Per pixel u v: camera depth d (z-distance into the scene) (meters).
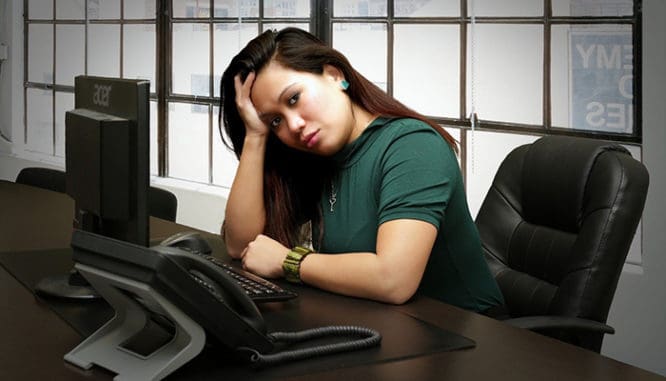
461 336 1.23
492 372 1.08
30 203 2.62
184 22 4.04
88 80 1.43
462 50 2.87
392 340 1.21
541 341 1.22
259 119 1.77
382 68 3.14
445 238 1.62
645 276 2.45
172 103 4.15
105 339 1.14
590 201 1.77
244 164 1.81
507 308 1.96
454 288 1.68
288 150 1.78
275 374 1.06
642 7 2.39
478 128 2.85
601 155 1.80
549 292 1.87
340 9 3.27
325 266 1.52
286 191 1.80
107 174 1.28
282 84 1.60
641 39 2.41
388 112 1.66
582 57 2.56
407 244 1.45
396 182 1.52
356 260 1.48
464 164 2.90
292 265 1.57
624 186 1.72
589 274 1.70
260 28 3.65
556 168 1.89
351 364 1.10
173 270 1.00
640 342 2.47
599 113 2.54
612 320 2.54
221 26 3.85
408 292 1.44
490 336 1.25
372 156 1.64
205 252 1.88
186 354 1.03
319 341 1.20
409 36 3.03
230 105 1.84
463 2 2.85
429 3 2.96
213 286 1.18
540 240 1.92
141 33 4.29
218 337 1.06
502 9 2.74
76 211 1.43
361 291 1.46
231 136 1.90
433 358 1.13
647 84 2.40
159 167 4.24
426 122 1.65
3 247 1.90
